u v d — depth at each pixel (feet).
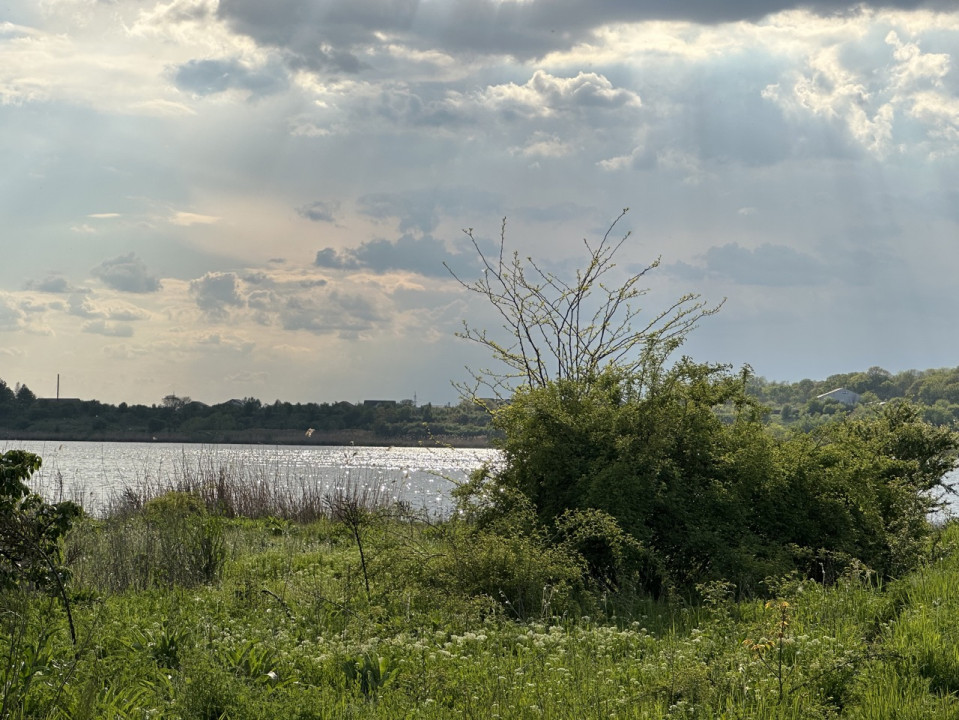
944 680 24.41
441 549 40.86
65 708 21.02
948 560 43.70
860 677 24.07
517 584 36.94
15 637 26.07
